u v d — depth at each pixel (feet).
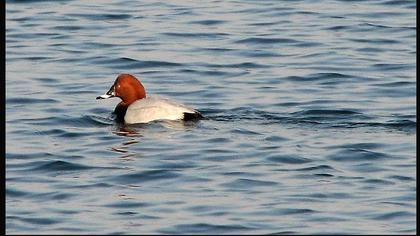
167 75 84.02
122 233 52.70
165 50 90.99
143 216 54.70
